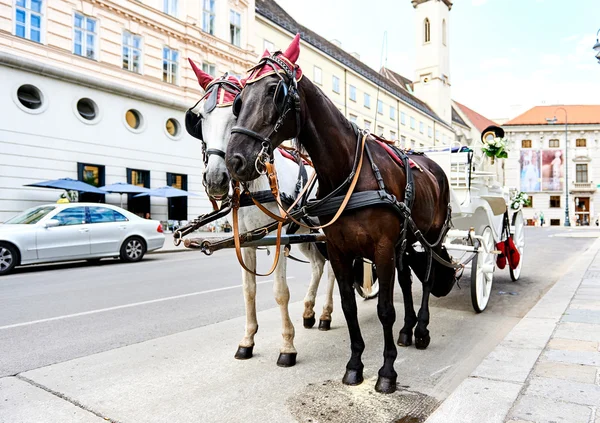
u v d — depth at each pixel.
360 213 3.14
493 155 6.68
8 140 15.15
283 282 3.85
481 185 6.54
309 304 5.04
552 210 55.00
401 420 2.79
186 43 21.48
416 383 3.42
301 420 2.80
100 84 17.73
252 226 3.97
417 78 52.44
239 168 2.66
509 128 55.72
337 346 4.36
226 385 3.39
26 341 4.59
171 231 20.55
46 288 7.79
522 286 7.65
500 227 7.47
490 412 2.61
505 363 3.41
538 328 4.39
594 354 3.59
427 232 4.41
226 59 23.66
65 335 4.80
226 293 7.16
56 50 16.44
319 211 3.21
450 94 54.56
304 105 3.04
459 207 5.52
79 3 17.25
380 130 37.66
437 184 4.54
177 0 21.23
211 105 3.48
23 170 15.56
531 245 17.23
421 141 45.28
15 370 3.74
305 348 4.30
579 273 8.29
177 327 5.12
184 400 3.12
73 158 17.08
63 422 2.79
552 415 2.55
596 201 54.53
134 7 19.09
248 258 4.05
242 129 2.73
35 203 15.91
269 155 2.79
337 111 3.35
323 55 30.64
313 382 3.43
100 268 10.70
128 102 19.11
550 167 55.09
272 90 2.82
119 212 11.99
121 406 3.03
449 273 5.05
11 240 9.78
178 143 21.28
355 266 5.94
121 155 18.81
